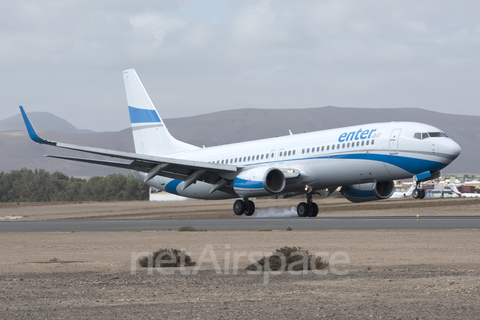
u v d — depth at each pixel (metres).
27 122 73.44
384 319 16.55
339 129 77.81
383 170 71.44
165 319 16.83
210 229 60.25
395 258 32.69
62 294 21.80
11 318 17.17
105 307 18.94
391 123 73.19
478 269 27.66
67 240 49.53
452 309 17.95
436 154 67.31
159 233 55.50
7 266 31.25
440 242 41.47
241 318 16.88
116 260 33.50
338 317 16.84
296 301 19.73
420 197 71.25
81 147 75.94
